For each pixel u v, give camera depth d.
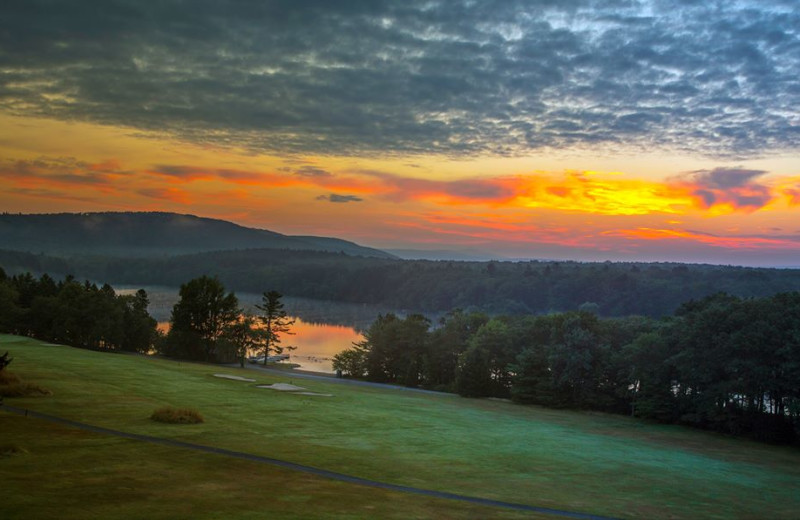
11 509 17.42
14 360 56.41
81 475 21.86
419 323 108.12
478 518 21.62
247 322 113.81
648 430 63.28
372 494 23.42
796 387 57.94
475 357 89.62
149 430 31.56
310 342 158.38
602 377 77.50
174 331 111.88
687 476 36.31
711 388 63.12
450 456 34.00
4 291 113.00
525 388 80.50
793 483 39.06
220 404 44.84
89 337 112.38
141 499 19.66
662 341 70.38
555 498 26.53
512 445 41.00
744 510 28.58
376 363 106.50
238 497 21.00
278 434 34.88
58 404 36.12
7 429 28.09
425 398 75.62
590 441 48.88
